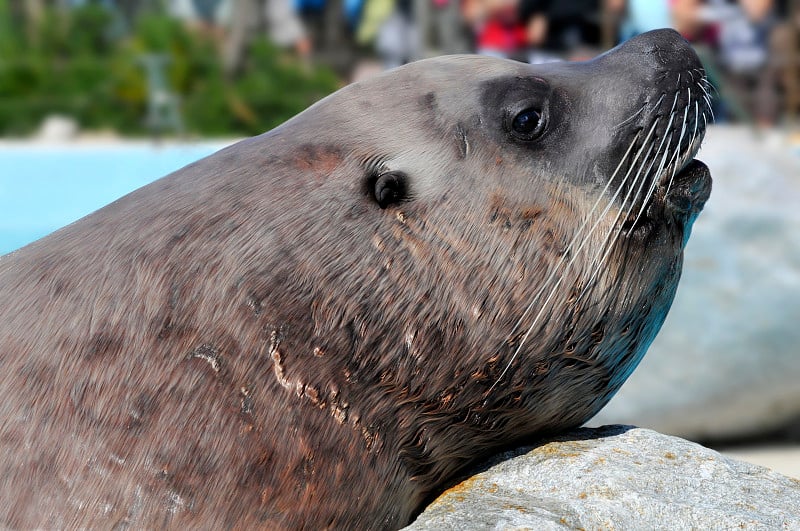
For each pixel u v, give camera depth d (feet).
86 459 19.29
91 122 87.66
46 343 20.16
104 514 19.13
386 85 22.91
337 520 21.11
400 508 22.33
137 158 73.92
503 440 23.29
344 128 22.30
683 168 23.21
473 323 21.67
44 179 73.15
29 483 19.07
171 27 93.40
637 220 22.57
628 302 22.81
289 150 22.17
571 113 22.45
